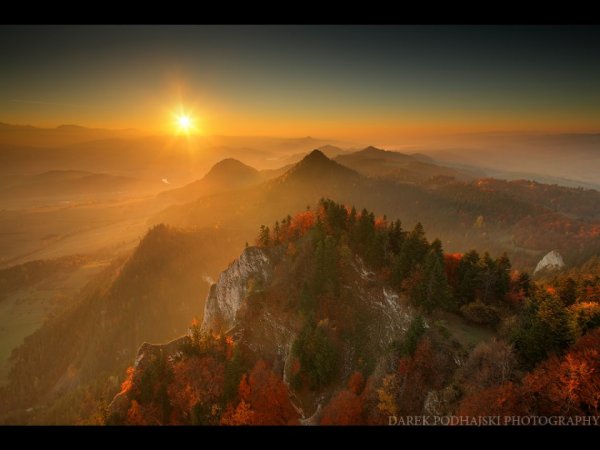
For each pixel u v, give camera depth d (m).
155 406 69.75
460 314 69.69
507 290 75.31
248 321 88.00
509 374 47.12
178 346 84.12
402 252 79.44
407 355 56.16
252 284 100.81
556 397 41.25
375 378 58.28
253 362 79.62
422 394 52.06
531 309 57.72
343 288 83.44
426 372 54.16
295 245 100.06
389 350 60.69
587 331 49.03
